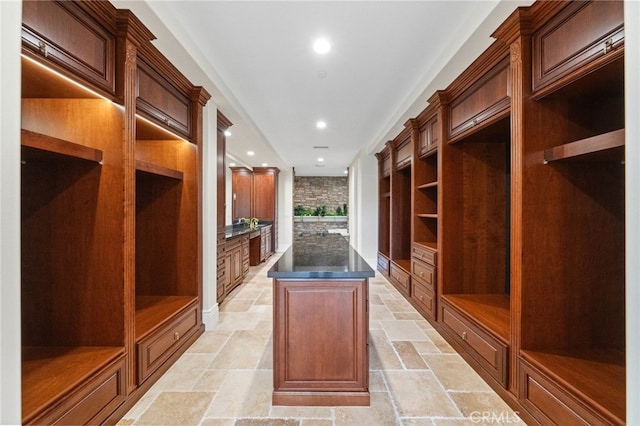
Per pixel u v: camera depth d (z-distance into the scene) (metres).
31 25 1.34
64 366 1.67
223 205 4.00
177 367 2.39
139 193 2.96
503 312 2.51
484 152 3.05
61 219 1.88
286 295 1.91
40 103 1.86
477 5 1.99
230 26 2.22
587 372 1.63
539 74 1.78
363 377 1.90
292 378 1.91
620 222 1.87
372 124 4.78
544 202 1.85
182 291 2.96
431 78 2.83
